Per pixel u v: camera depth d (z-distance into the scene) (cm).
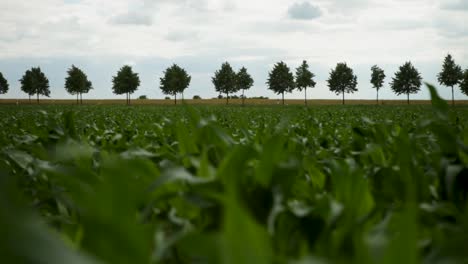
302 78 12438
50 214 190
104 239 64
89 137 566
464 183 209
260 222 142
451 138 242
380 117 1816
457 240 70
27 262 39
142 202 153
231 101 14925
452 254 69
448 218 163
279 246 124
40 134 460
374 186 238
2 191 44
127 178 72
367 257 67
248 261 50
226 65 12812
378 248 72
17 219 40
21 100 15325
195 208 164
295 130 610
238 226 51
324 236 116
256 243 51
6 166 242
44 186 248
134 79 13012
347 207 145
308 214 127
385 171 231
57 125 412
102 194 68
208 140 242
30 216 42
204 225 145
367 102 14950
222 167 146
